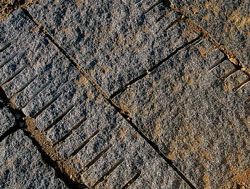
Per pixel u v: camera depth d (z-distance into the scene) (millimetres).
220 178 1695
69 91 1934
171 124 1816
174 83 1896
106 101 1895
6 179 1787
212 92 1858
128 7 2078
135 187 1719
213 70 1901
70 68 1978
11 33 2086
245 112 1803
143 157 1765
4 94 1970
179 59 1940
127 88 1911
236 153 1731
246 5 2008
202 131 1788
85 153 1807
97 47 2010
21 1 2148
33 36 2066
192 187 1693
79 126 1859
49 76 1974
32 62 2014
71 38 2041
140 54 1968
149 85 1904
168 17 2035
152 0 2076
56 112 1898
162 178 1720
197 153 1749
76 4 2115
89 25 2062
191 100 1853
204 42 1967
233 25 1980
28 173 1788
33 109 1915
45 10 2119
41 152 1830
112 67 1958
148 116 1844
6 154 1834
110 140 1814
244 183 1678
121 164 1766
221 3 2031
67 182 1764
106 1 2102
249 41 1938
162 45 1978
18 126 1895
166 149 1771
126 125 1833
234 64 1908
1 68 2018
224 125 1790
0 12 2145
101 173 1761
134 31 2023
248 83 1856
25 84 1973
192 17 2025
